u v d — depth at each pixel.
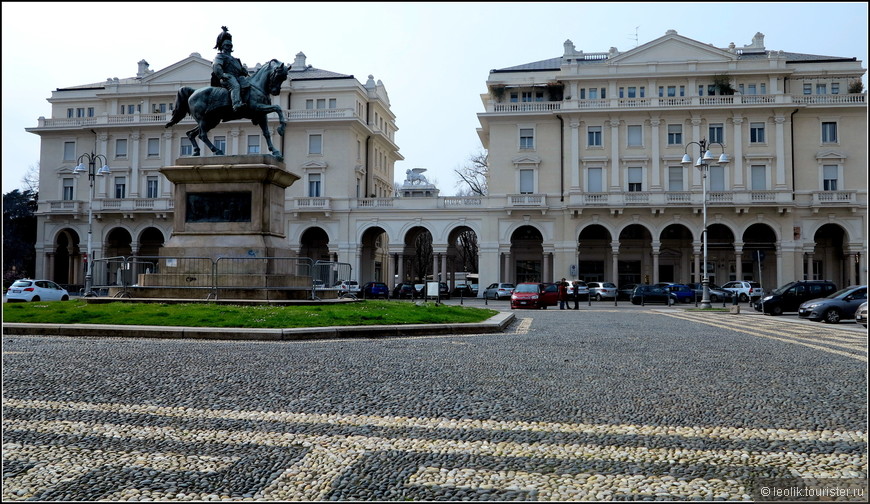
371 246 67.88
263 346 14.01
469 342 15.73
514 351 13.91
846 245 58.66
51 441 6.60
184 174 21.20
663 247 64.00
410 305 23.19
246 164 20.95
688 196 58.50
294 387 9.39
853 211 57.97
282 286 20.86
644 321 26.14
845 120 59.72
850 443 6.59
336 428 7.18
